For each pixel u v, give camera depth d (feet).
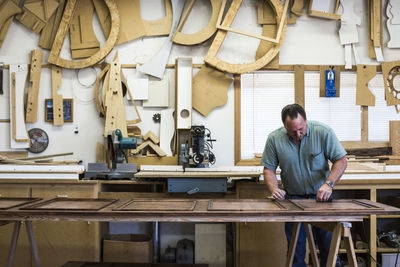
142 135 11.48
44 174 9.98
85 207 6.68
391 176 10.00
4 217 6.45
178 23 11.52
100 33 11.69
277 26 11.41
